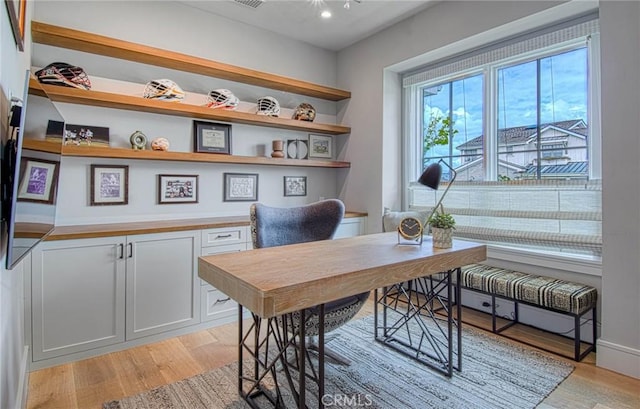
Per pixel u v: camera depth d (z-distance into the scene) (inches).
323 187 167.0
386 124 149.6
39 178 51.4
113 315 94.9
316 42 157.8
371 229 153.8
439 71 139.7
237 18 135.4
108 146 111.9
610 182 84.0
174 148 124.6
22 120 40.1
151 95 112.9
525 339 102.4
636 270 80.8
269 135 148.2
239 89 140.4
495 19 111.7
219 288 58.9
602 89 84.8
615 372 83.4
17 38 54.0
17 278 65.7
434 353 93.0
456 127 138.2
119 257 95.5
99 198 110.6
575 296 89.4
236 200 139.6
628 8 80.8
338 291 55.7
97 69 110.9
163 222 116.2
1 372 45.1
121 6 113.3
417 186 150.1
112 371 85.1
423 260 69.4
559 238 106.9
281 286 49.6
